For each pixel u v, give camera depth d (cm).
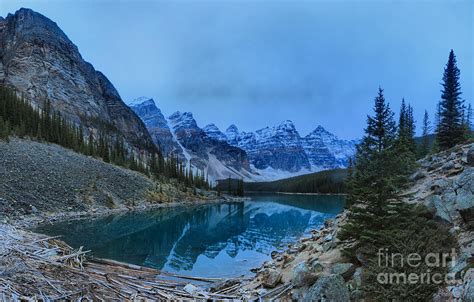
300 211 6962
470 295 735
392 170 1164
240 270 2055
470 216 1008
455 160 1650
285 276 1302
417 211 1107
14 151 5684
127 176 7981
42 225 3519
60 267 1433
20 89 13612
